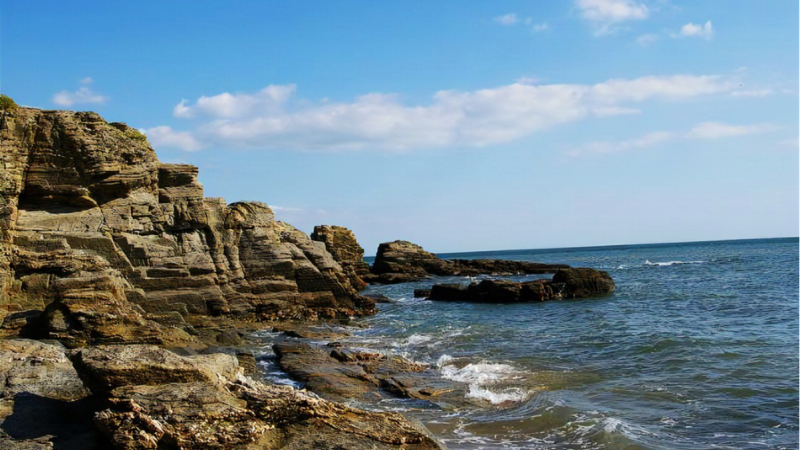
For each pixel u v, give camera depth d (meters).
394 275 89.38
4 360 14.88
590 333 31.22
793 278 61.94
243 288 38.06
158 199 36.59
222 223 38.91
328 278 42.19
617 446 14.00
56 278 27.12
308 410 12.20
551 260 159.75
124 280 31.31
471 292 55.41
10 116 29.94
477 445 14.52
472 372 22.19
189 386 12.16
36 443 11.30
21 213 30.14
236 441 11.30
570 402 17.78
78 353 13.10
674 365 22.30
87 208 32.69
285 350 25.59
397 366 23.08
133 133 35.72
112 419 11.10
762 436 14.52
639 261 126.62
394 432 12.24
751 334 28.33
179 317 29.91
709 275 72.94
